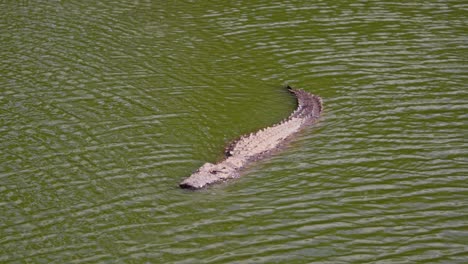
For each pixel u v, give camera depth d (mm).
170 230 47250
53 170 53938
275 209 49344
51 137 58312
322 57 72062
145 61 71812
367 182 52250
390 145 56688
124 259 44438
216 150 56875
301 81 67750
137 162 54938
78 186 52062
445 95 63844
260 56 72875
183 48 74750
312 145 57062
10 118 61156
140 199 50500
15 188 51844
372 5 84562
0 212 49250
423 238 46188
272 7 84812
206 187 51625
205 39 76812
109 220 48344
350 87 66125
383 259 44250
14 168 54188
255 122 61250
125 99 64500
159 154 56031
